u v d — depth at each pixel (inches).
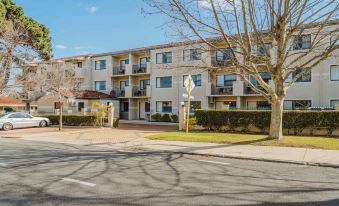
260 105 1156.5
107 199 227.6
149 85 1441.9
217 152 454.3
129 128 995.9
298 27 524.1
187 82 655.8
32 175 309.0
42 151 494.6
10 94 1330.0
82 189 255.8
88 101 1435.8
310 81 1014.4
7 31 1167.0
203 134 708.0
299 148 473.4
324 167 355.6
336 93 966.4
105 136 745.6
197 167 353.7
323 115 655.8
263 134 705.0
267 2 502.9
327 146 474.6
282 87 526.6
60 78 1146.0
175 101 1359.5
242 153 441.1
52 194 241.3
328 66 980.6
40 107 1612.9
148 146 542.0
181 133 740.0
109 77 1596.9
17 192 247.3
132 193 243.1
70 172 323.0
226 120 784.3
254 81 1141.7
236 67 535.5
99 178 295.1
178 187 261.3
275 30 503.5
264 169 343.0
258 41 537.3
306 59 941.8
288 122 690.2
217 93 1245.1
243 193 242.8
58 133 842.2
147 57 1494.8
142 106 1539.1
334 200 224.1
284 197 231.9
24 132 896.3
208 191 248.8
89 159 410.9
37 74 1262.3
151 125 1153.4
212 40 722.2
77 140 673.6
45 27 1411.2
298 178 296.7
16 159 411.5
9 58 1214.9
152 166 359.3
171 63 1363.2
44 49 1382.9
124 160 402.9
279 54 503.2
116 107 1555.1
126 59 1590.8
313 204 214.7
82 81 1533.0
